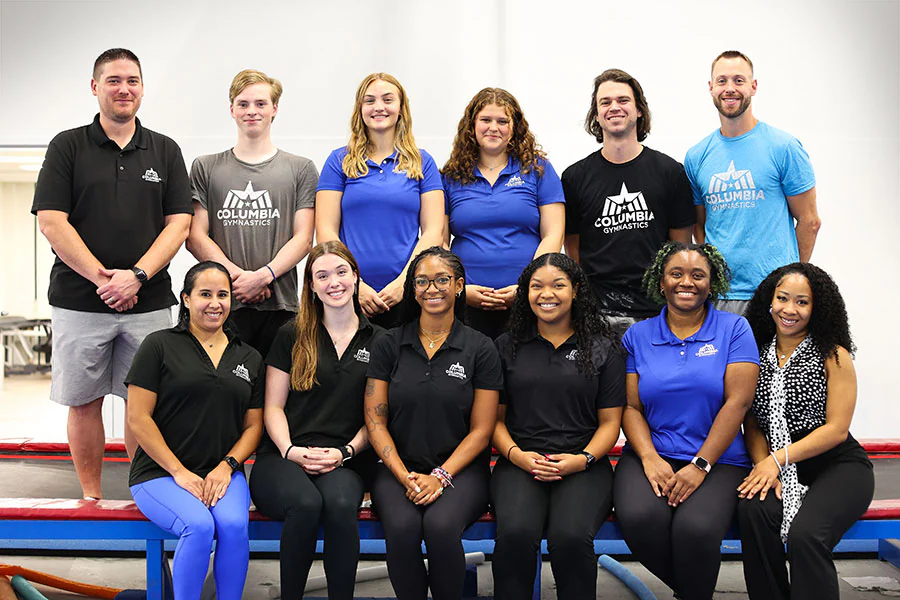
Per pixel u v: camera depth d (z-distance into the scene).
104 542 3.46
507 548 2.36
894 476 3.40
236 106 3.17
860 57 5.18
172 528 2.38
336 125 5.32
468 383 2.60
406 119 3.16
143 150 3.01
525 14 5.28
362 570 3.27
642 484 2.52
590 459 2.56
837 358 2.54
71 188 2.94
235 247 3.15
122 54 2.92
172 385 2.52
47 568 3.31
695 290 2.59
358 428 2.69
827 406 2.54
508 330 2.73
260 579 3.24
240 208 3.15
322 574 3.28
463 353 2.61
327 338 2.70
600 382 2.65
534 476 2.55
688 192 3.21
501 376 2.64
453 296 2.64
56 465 3.70
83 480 3.12
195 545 2.32
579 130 5.31
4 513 2.57
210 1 5.27
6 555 3.47
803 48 5.20
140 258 2.98
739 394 2.54
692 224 3.25
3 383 9.41
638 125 3.24
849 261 5.27
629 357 2.71
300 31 5.29
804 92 5.22
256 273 3.04
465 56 5.30
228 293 2.61
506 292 3.03
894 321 5.28
